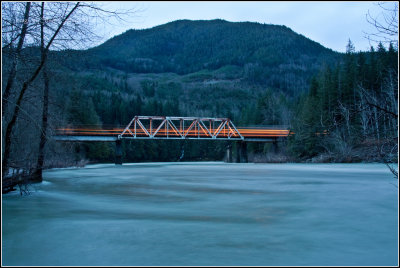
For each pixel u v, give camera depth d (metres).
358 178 23.80
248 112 106.62
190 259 6.18
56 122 17.11
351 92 53.69
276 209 11.30
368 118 9.54
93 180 23.97
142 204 12.54
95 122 64.38
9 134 13.23
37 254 6.49
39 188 17.95
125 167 47.34
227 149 72.69
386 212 10.55
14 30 10.30
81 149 61.84
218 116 158.12
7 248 6.86
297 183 20.64
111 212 10.83
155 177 27.00
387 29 7.79
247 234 7.92
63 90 16.67
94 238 7.55
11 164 14.37
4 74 11.65
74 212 10.86
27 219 9.66
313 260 6.15
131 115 111.44
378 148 10.10
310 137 50.16
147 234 7.90
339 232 8.11
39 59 12.00
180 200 13.59
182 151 95.50
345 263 6.00
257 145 84.00
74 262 6.06
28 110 14.67
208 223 9.11
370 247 6.91
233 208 11.60
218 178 25.48
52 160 37.12
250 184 20.39
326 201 12.90
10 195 14.98
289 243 7.16
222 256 6.35
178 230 8.29
